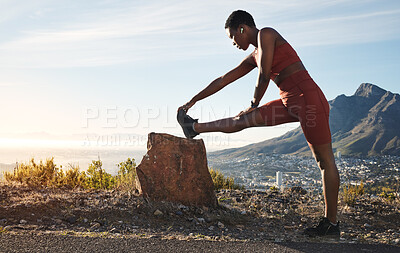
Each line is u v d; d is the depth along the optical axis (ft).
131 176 19.17
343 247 8.57
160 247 7.98
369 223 14.84
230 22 11.28
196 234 11.39
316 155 10.61
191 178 15.24
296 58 10.52
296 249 8.27
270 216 14.88
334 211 10.73
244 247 8.30
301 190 21.01
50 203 13.33
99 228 11.35
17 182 18.35
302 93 10.25
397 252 8.18
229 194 19.57
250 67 12.40
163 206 14.21
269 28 10.48
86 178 21.53
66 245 7.80
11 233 9.02
